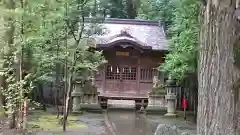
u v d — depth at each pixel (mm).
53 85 23781
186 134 9594
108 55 26594
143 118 20797
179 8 16828
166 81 23812
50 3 14070
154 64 26875
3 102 15820
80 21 15750
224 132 6523
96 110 22703
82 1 15164
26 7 13055
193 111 22328
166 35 29047
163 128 9398
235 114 6801
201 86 6816
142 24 29828
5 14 12766
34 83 20203
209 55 6691
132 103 26656
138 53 26750
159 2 28844
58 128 15359
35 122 16828
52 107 23844
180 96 24750
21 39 13148
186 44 16906
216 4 6660
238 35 7355
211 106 6617
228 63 6629
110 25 29234
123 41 25422
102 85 26625
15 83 13484
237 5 7789
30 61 16016
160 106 23016
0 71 13672
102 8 16344
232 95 6641
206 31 6777
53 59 15805
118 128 16594
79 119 18906
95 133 14523
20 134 12812
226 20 6648
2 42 13641
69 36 15562
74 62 15453
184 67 17906
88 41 16484
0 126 14203
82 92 22594
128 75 26906
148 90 26812
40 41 14812
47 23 14742
